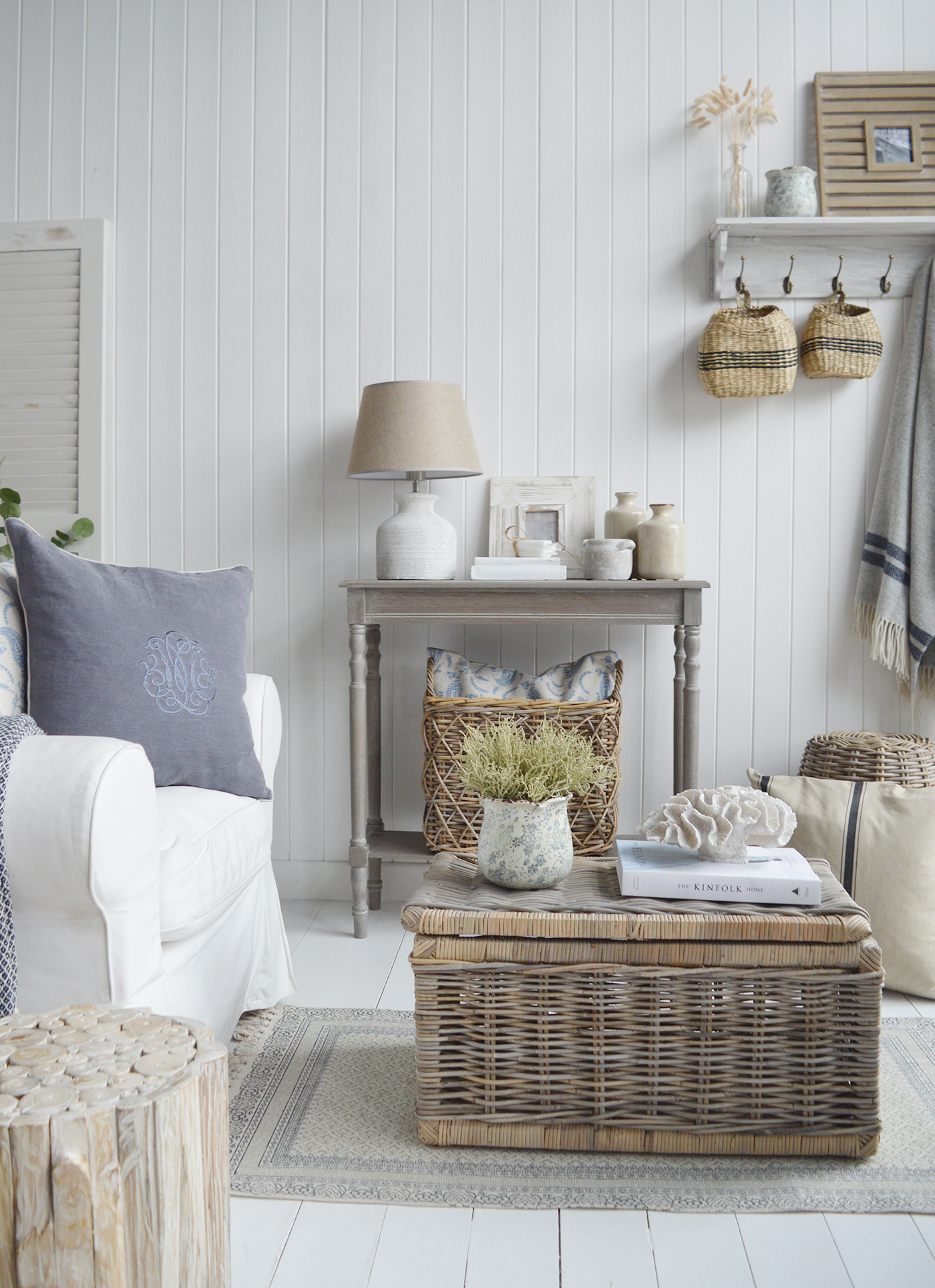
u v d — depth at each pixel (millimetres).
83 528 2791
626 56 2680
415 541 2457
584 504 2693
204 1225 921
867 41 2643
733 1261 1229
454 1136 1460
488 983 1449
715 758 2729
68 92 2820
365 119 2744
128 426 2842
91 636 1751
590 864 1688
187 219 2799
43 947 1310
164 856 1479
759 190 2678
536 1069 1451
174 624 1878
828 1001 1417
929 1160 1431
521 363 2725
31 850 1259
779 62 2656
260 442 2803
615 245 2699
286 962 2043
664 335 2695
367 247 2754
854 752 2379
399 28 2729
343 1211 1332
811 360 2562
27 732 1360
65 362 2832
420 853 2471
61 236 2818
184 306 2811
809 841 2180
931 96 2635
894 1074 1698
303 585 2799
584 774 1555
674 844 1596
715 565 2707
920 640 2559
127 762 1312
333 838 2812
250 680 2109
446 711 2418
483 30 2711
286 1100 1617
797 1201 1339
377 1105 1599
